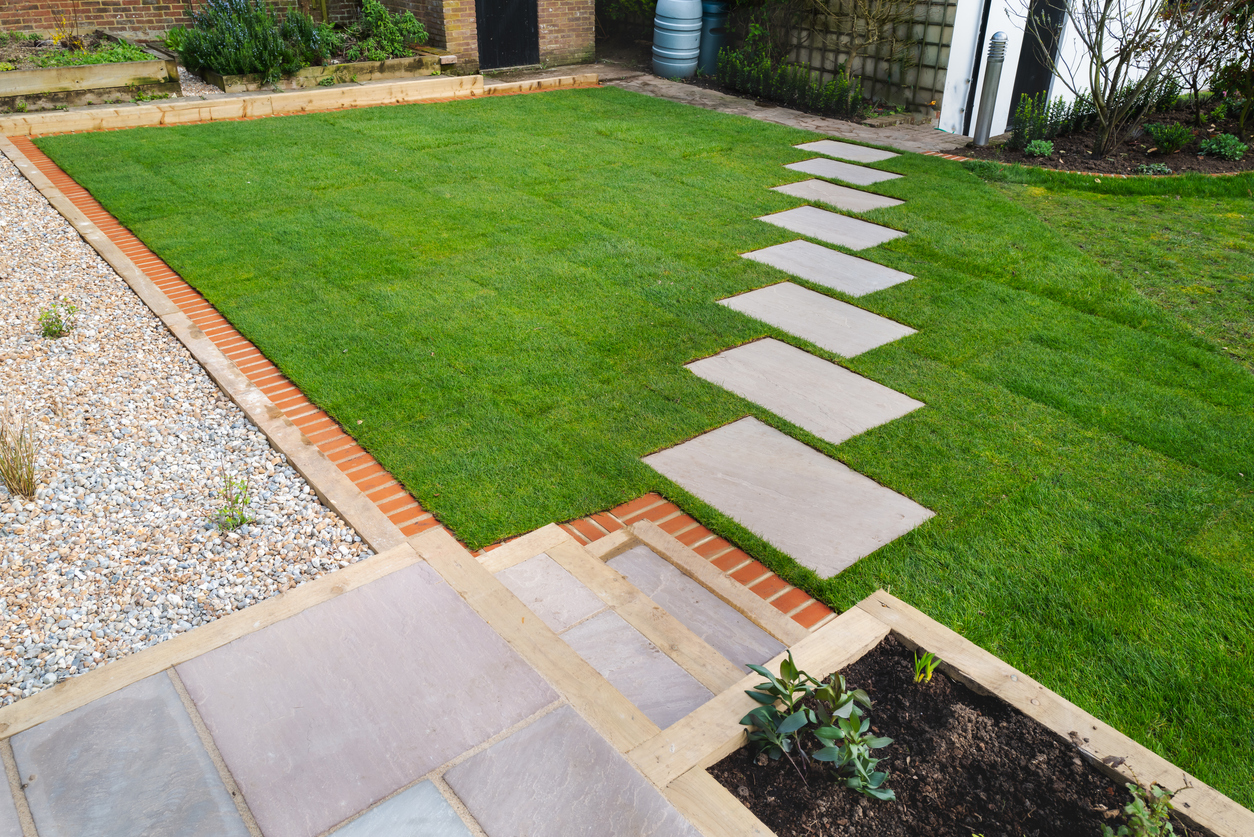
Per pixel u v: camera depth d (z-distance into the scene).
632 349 4.79
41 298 5.20
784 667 2.19
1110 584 3.09
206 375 4.43
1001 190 8.06
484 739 2.27
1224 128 9.97
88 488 3.48
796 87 11.15
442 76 11.52
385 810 2.07
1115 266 6.23
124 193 7.11
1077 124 10.02
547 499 3.51
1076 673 2.70
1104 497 3.58
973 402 4.32
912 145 9.45
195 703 2.37
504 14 12.19
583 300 5.40
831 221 6.98
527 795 2.10
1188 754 2.41
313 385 4.30
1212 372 4.65
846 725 2.06
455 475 3.64
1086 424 4.14
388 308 5.20
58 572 3.02
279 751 2.23
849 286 5.72
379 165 8.15
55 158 8.00
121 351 4.62
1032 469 3.77
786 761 2.20
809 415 4.18
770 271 5.93
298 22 10.81
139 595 2.92
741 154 8.91
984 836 1.99
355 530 3.27
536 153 8.75
